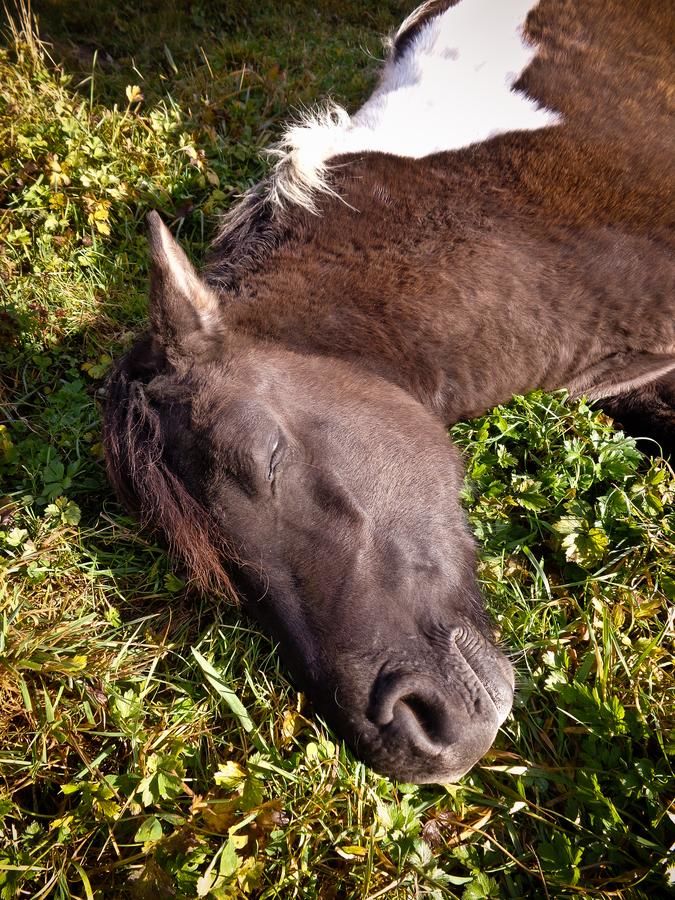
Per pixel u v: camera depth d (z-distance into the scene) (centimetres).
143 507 74
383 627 65
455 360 90
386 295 88
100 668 76
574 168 95
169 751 70
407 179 94
